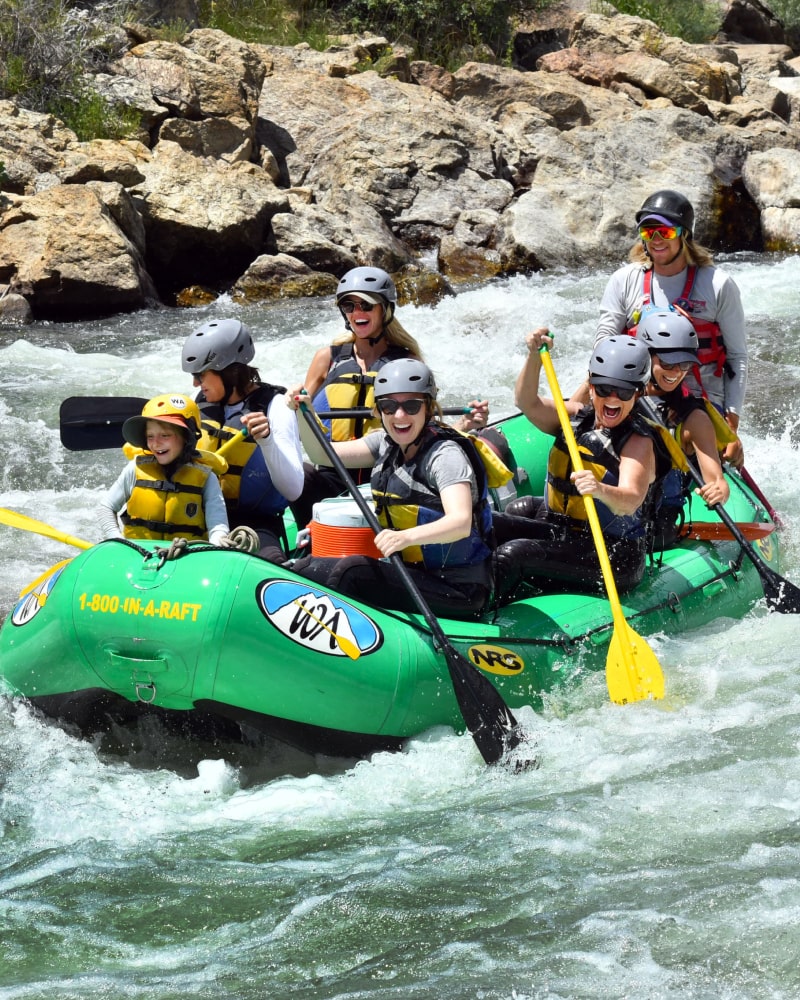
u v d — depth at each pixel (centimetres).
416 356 976
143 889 630
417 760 771
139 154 2494
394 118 2834
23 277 2084
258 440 844
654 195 1005
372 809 725
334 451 845
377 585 803
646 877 616
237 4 3428
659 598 933
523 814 692
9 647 813
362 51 3291
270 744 810
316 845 675
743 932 563
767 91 3616
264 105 2895
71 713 802
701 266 1020
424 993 530
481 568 830
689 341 944
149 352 1895
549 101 3134
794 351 1850
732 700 832
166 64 2720
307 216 2486
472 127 2884
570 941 564
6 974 558
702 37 4306
